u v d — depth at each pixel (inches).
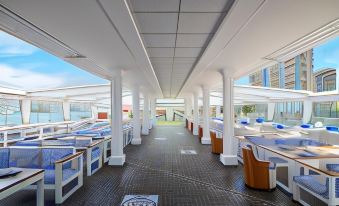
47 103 571.2
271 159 205.3
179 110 1395.2
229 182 199.0
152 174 224.8
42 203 131.4
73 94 547.5
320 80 897.5
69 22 126.7
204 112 437.4
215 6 117.6
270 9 110.9
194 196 167.2
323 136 337.7
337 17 120.6
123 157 267.0
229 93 269.0
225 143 267.7
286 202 155.5
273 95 558.3
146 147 392.2
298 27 134.3
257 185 178.5
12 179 113.0
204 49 198.4
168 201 157.9
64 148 177.2
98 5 106.7
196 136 555.2
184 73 331.9
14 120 467.5
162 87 521.7
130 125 486.6
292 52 189.6
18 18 121.2
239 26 133.0
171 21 136.8
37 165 173.0
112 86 269.7
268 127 391.5
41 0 102.1
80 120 643.5
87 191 176.7
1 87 403.5
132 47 175.9
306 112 484.7
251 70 277.0
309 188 137.9
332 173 121.9
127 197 165.0
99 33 144.2
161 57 229.1
